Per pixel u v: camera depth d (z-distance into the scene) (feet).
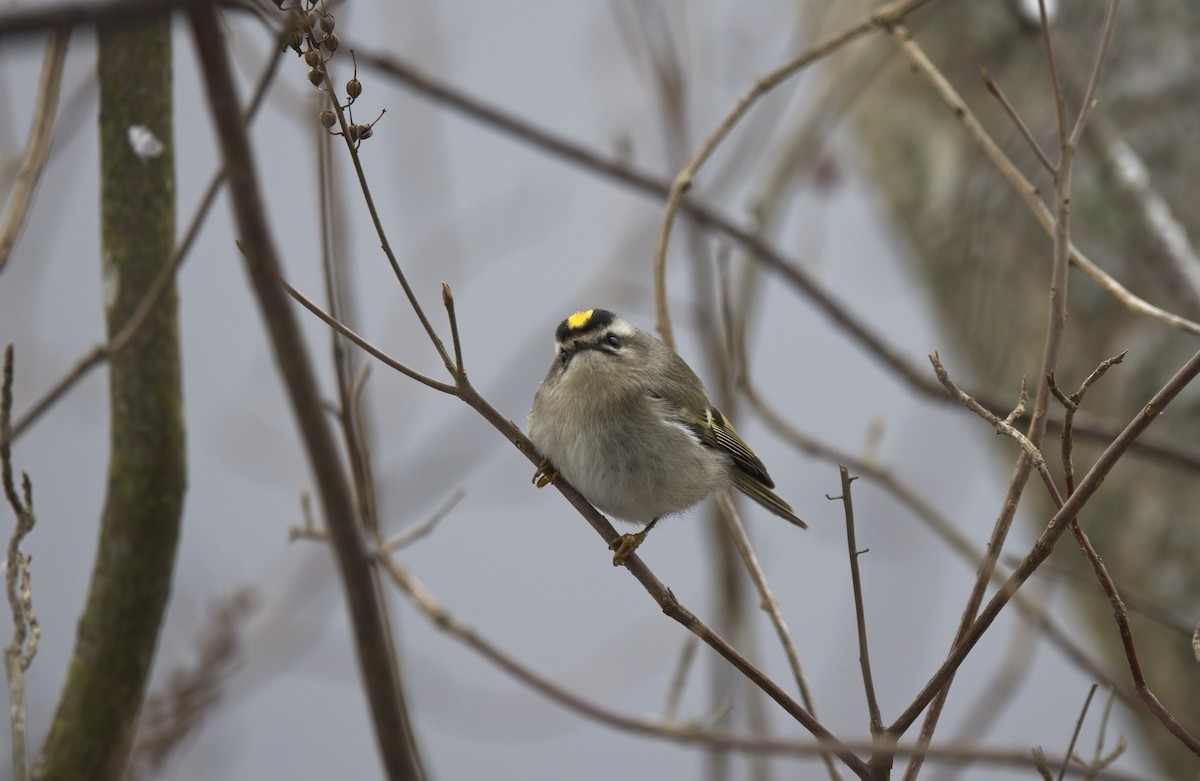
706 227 38.19
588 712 29.17
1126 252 38.45
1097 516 39.60
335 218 30.76
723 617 33.53
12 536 20.77
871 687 19.80
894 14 29.14
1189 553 37.73
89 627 24.12
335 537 17.76
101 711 23.85
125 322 24.70
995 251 41.98
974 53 42.63
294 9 19.19
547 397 33.60
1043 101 40.81
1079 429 34.78
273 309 16.34
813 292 38.04
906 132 45.11
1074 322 39.70
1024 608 30.17
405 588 29.78
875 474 34.60
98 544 24.49
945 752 27.58
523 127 38.60
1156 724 38.04
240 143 15.48
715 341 37.22
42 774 23.48
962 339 43.47
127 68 24.58
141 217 24.77
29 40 11.36
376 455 33.42
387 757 18.67
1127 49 39.45
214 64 15.17
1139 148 39.27
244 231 15.90
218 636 31.53
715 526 34.40
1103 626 39.65
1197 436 37.65
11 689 19.62
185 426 25.20
